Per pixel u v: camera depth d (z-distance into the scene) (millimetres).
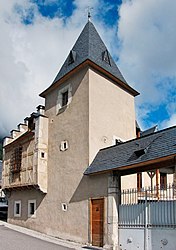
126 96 17188
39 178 16219
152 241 9781
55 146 16297
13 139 21531
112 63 17516
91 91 14797
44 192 16203
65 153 15336
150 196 11734
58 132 16266
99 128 14656
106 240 11391
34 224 16859
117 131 15727
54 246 11438
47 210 15891
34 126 17969
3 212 25453
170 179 19812
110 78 16203
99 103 15062
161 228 9594
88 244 12336
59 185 15305
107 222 11500
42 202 16531
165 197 12516
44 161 16656
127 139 16375
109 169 11602
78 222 13312
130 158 11141
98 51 16922
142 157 10500
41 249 10367
